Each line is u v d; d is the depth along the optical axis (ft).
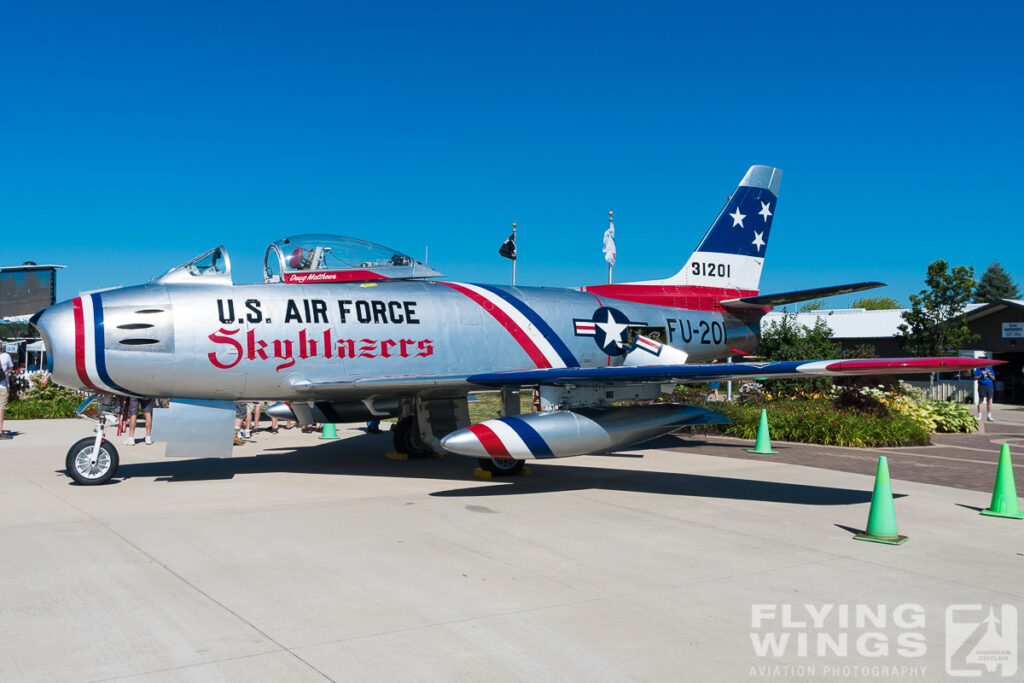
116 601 14.51
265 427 50.75
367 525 21.36
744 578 16.62
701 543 19.70
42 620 13.44
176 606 14.25
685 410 29.96
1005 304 101.86
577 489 27.81
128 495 25.71
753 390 56.49
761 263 45.50
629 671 11.57
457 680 11.13
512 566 17.31
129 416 41.09
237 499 25.11
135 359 26.94
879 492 20.34
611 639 12.88
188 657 11.84
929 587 16.14
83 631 12.92
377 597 14.94
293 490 26.96
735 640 12.96
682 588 15.83
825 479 30.55
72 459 27.32
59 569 16.62
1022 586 16.26
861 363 22.84
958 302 96.22
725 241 43.98
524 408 75.66
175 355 27.40
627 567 17.37
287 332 28.96
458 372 32.48
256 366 28.48
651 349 38.47
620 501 25.49
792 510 24.14
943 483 29.96
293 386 29.17
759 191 45.42
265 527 20.95
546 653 12.22
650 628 13.44
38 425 53.62
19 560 17.34
